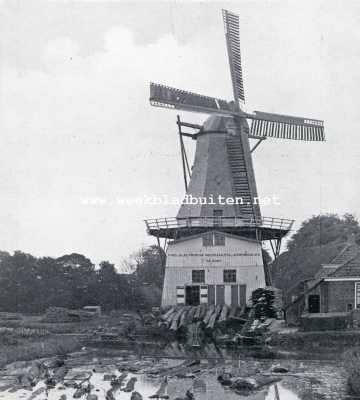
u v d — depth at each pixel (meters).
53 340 43.22
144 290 79.25
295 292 50.53
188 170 58.41
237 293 52.72
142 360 35.47
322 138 60.94
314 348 38.69
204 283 53.19
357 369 27.14
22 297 69.25
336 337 38.75
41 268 74.44
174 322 47.22
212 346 41.94
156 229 55.31
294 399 24.58
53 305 68.50
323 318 40.53
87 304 70.25
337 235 81.88
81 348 41.88
